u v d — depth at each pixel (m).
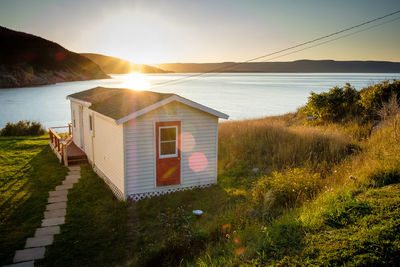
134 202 10.04
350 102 19.58
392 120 13.41
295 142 13.82
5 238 7.68
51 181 11.98
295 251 4.81
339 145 13.01
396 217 5.18
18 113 49.66
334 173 9.79
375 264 4.12
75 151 15.74
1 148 17.83
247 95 85.62
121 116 9.62
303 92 96.31
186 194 10.59
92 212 9.28
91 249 7.25
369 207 5.76
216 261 5.22
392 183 7.32
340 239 4.86
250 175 11.98
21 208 9.48
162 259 6.11
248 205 8.62
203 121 11.15
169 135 10.68
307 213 6.18
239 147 14.77
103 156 12.14
